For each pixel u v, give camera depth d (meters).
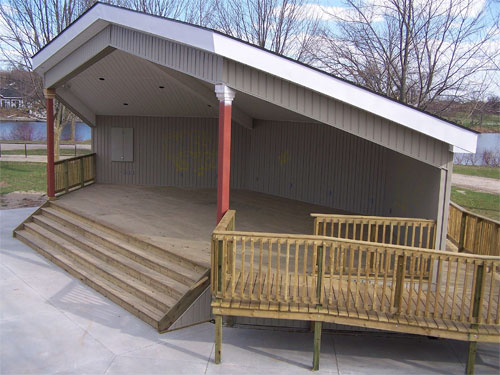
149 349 6.30
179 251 8.21
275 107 10.32
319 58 20.27
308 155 12.83
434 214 7.14
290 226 10.32
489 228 7.71
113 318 7.24
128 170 15.17
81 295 8.12
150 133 14.93
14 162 24.53
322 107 7.00
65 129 39.34
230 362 6.01
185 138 14.79
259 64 6.79
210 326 7.11
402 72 17.27
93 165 15.10
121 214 11.02
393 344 6.68
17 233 11.47
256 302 5.95
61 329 6.82
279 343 6.61
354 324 5.76
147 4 22.59
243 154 14.62
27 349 6.22
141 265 8.41
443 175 6.79
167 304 7.09
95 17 8.87
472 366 5.75
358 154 11.60
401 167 9.69
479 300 5.50
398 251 5.66
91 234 9.88
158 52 8.12
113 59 10.77
